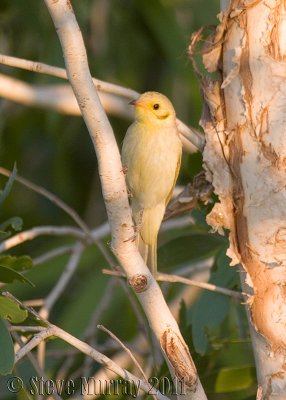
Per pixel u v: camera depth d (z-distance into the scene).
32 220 16.77
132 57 16.34
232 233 8.50
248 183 8.39
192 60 8.85
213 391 10.79
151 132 10.56
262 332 8.34
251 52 8.38
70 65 7.79
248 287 8.42
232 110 8.48
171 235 14.58
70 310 14.64
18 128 17.17
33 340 8.21
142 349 12.72
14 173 9.67
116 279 11.66
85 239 12.12
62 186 17.06
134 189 10.62
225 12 8.52
